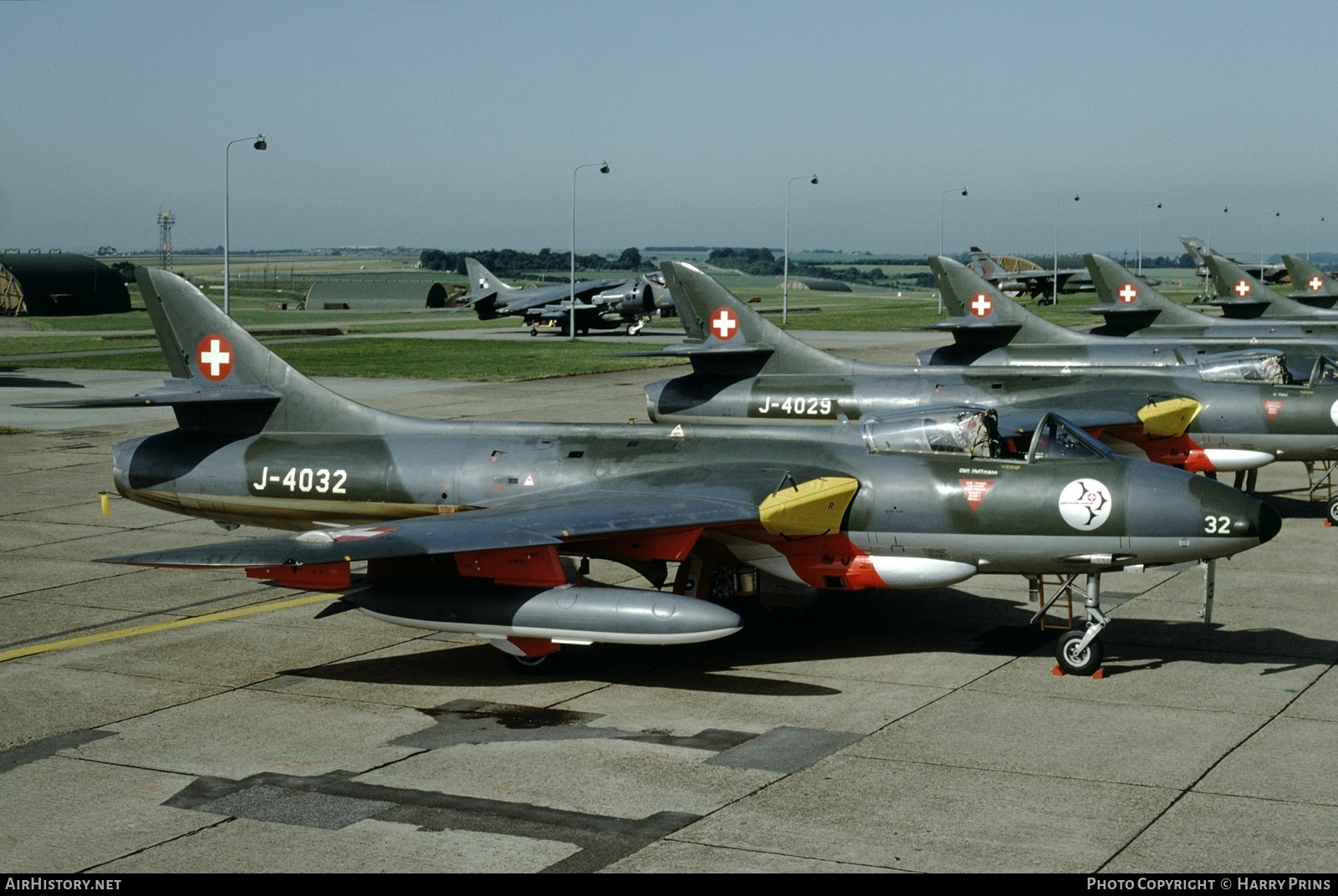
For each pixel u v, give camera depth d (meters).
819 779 11.13
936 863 9.39
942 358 34.75
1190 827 10.06
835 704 13.36
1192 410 23.34
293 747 11.99
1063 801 10.61
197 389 19.05
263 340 76.50
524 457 17.39
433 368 56.47
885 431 15.85
